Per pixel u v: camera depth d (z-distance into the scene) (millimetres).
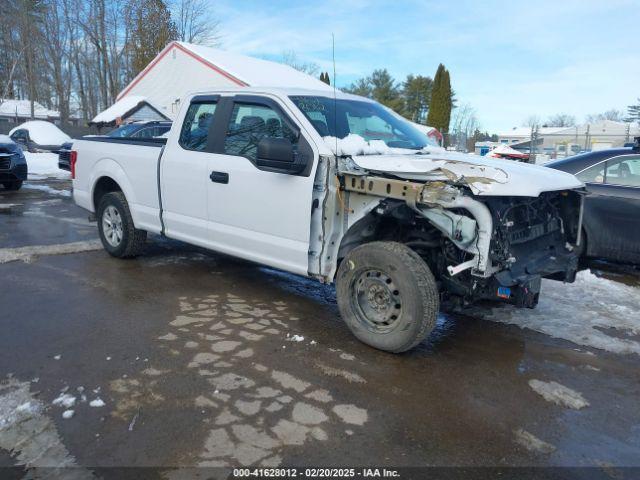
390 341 3801
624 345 4285
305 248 4211
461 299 4016
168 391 3266
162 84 29094
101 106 45812
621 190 6367
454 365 3816
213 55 27625
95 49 43812
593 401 3375
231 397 3223
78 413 2986
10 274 5645
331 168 3980
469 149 44188
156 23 37188
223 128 4887
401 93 54719
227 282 5625
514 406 3266
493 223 3479
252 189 4523
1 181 12008
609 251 6477
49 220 8945
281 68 29438
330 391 3346
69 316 4473
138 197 5840
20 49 42000
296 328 4387
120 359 3684
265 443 2770
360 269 3932
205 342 4027
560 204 4434
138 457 2617
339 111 4691
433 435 2908
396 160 3814
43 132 27078
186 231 5312
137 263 6285
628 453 2818
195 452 2672
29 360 3621
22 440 2725
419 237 4043
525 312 5016
